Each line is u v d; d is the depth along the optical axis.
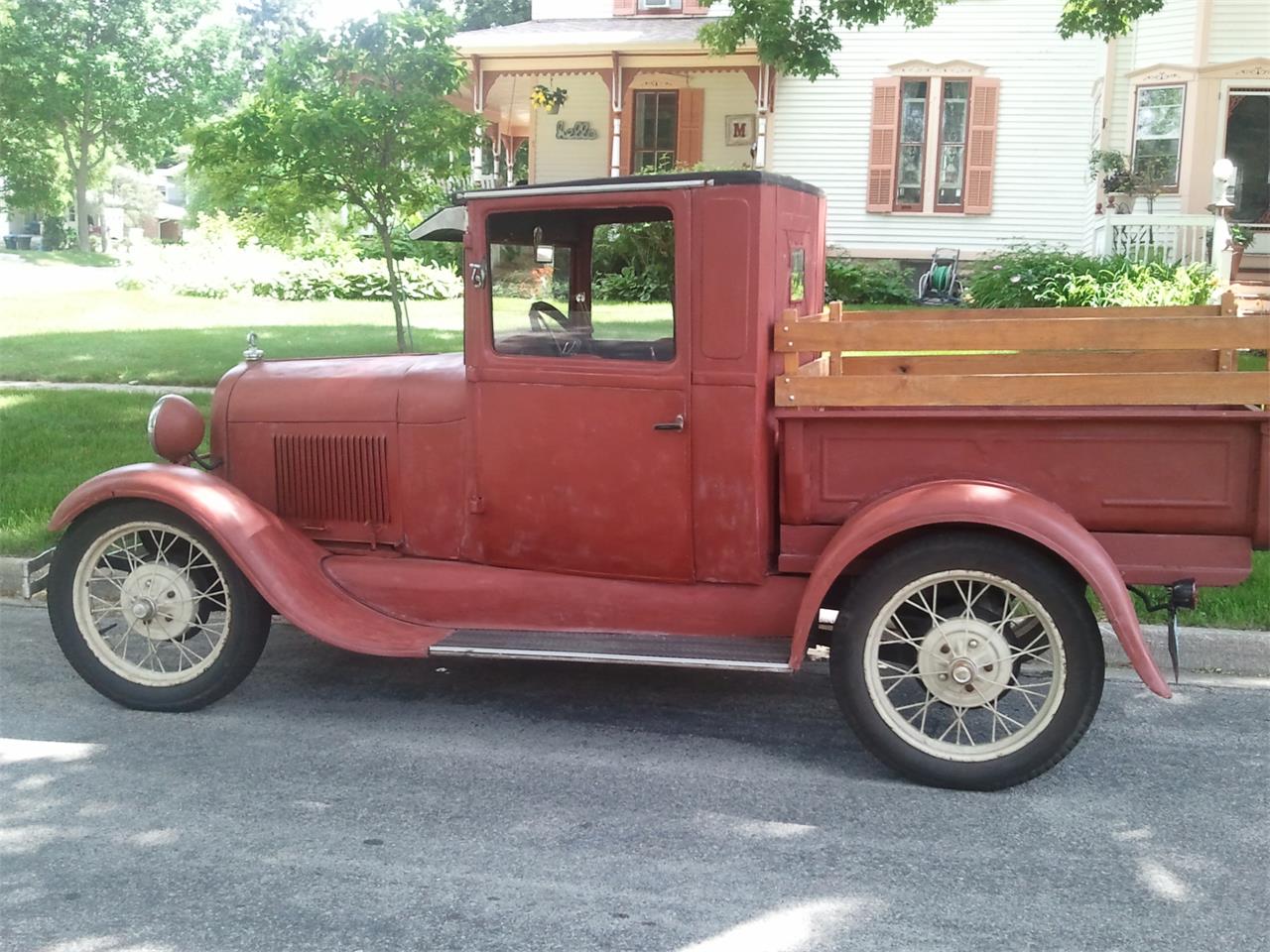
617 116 20.11
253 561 4.31
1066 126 19.05
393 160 10.05
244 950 2.95
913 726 4.17
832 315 4.73
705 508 4.18
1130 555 3.85
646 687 4.91
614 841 3.54
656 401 4.17
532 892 3.24
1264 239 17.08
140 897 3.19
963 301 16.94
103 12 44.72
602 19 22.25
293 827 3.61
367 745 4.27
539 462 4.37
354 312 17.69
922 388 3.91
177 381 11.19
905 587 3.83
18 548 6.21
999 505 3.69
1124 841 3.57
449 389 4.56
